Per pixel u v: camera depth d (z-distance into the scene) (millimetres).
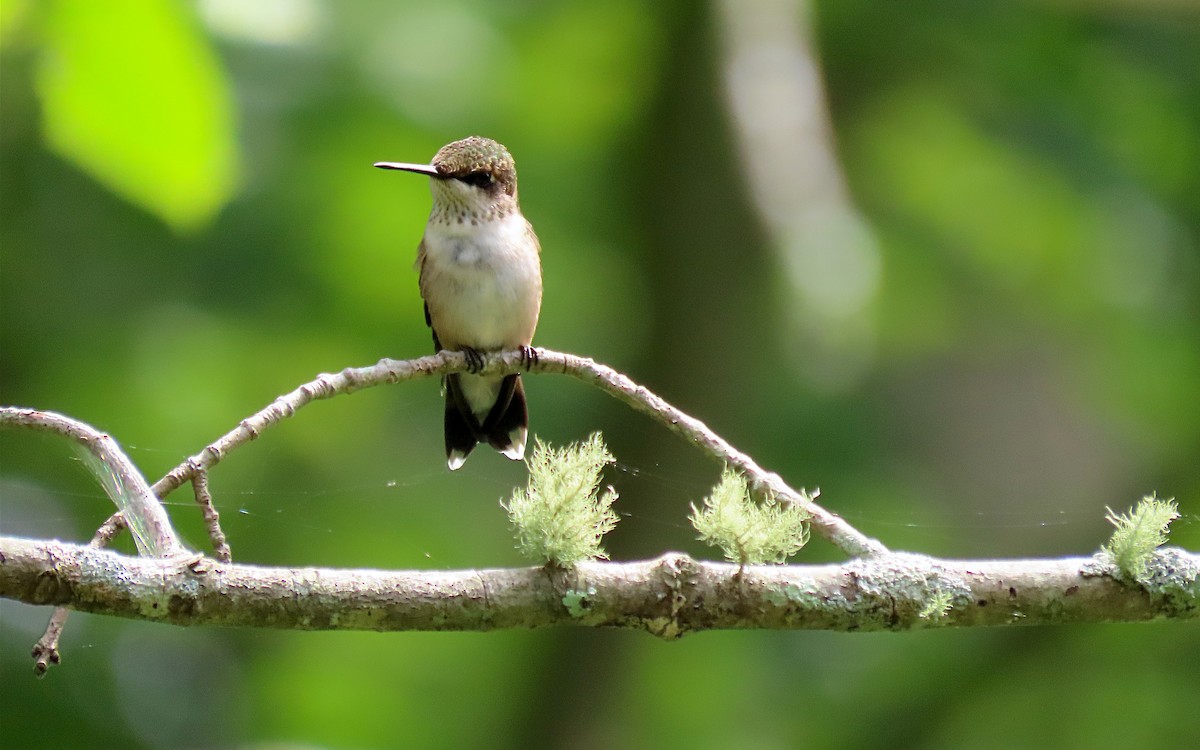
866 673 13680
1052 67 13773
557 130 15039
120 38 5523
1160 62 13633
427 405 13766
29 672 11133
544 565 4207
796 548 4305
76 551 3854
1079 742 12297
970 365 19359
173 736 11578
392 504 13695
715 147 12867
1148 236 13477
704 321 12805
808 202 12453
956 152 14609
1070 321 14602
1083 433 19406
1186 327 13352
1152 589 4457
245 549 12867
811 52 13367
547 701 13000
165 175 5789
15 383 12180
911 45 14148
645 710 13375
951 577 4438
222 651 12734
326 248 12820
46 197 11953
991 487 18984
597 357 14188
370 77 12367
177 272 12492
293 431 12961
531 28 14164
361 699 12531
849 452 13609
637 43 14203
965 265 14492
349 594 4031
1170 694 12328
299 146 12266
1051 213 13719
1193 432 13391
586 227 14500
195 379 12453
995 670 12938
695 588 4254
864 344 13102
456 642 13422
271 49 11492
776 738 13086
